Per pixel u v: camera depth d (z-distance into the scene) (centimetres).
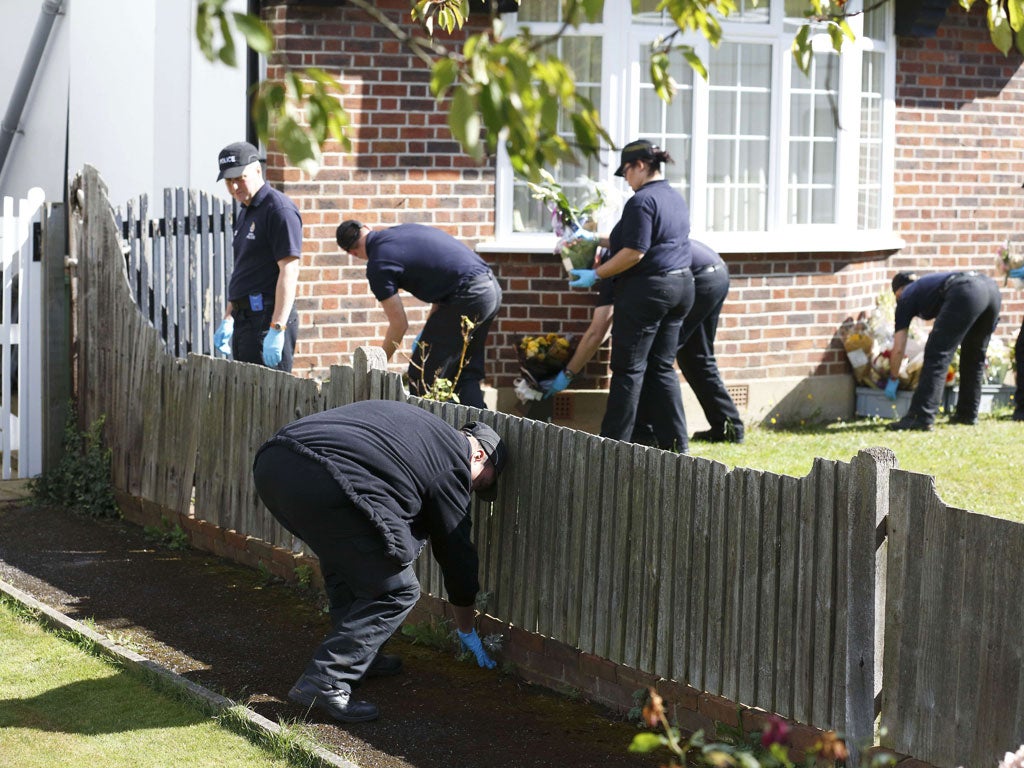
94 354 1305
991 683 615
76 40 1591
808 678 692
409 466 779
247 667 880
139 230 1356
